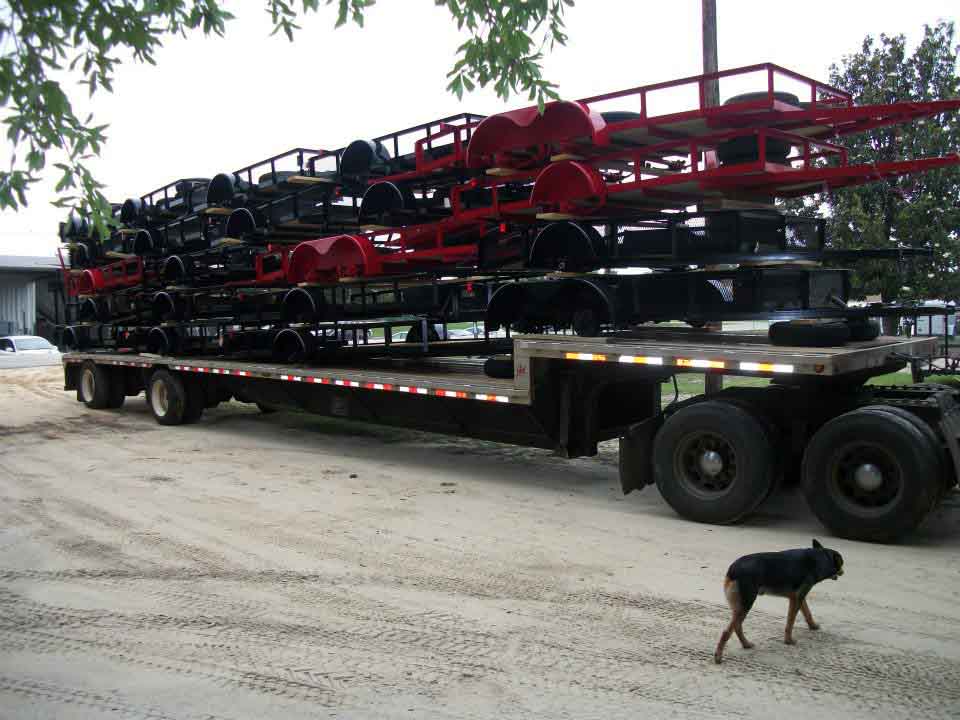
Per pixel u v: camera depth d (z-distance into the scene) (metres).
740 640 3.86
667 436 6.35
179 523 6.50
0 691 3.69
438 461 9.09
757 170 6.34
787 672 3.67
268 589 4.94
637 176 7.17
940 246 14.85
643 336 7.18
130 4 3.59
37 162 3.33
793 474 6.95
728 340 6.85
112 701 3.56
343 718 3.36
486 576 5.09
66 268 16.27
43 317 39.91
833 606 4.43
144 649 4.10
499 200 8.98
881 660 3.77
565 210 7.45
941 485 5.44
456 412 8.21
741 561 3.80
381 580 5.05
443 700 3.50
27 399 17.11
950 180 15.19
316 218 10.48
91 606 4.71
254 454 9.72
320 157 10.23
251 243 11.43
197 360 12.12
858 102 16.48
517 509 6.80
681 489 6.29
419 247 9.90
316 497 7.37
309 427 11.99
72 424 12.91
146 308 14.01
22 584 5.12
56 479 8.40
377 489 7.68
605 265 7.28
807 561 3.87
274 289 11.68
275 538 6.04
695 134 6.96
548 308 7.77
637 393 8.16
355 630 4.28
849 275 7.32
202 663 3.92
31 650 4.12
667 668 3.74
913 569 5.01
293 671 3.81
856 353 5.75
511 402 7.29
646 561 5.32
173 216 13.37
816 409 6.16
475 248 9.05
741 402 6.15
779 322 6.40
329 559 5.51
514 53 4.24
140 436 11.38
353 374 9.21
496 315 8.05
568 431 7.38
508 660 3.88
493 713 3.38
